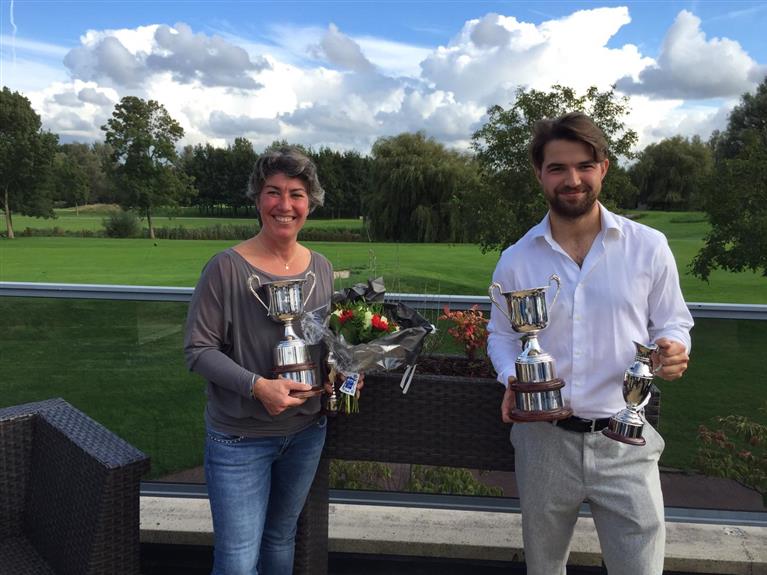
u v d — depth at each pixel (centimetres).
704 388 257
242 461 154
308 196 158
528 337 142
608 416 143
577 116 139
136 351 284
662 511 143
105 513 147
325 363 166
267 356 153
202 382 282
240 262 153
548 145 141
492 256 2300
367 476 272
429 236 2488
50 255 3225
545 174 143
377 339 154
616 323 142
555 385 136
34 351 287
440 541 222
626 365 142
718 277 1983
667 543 215
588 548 214
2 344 288
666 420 260
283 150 156
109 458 151
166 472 263
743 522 227
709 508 234
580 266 147
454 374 203
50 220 4850
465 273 1920
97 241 4044
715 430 254
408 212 2525
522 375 140
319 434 169
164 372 283
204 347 148
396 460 185
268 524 175
